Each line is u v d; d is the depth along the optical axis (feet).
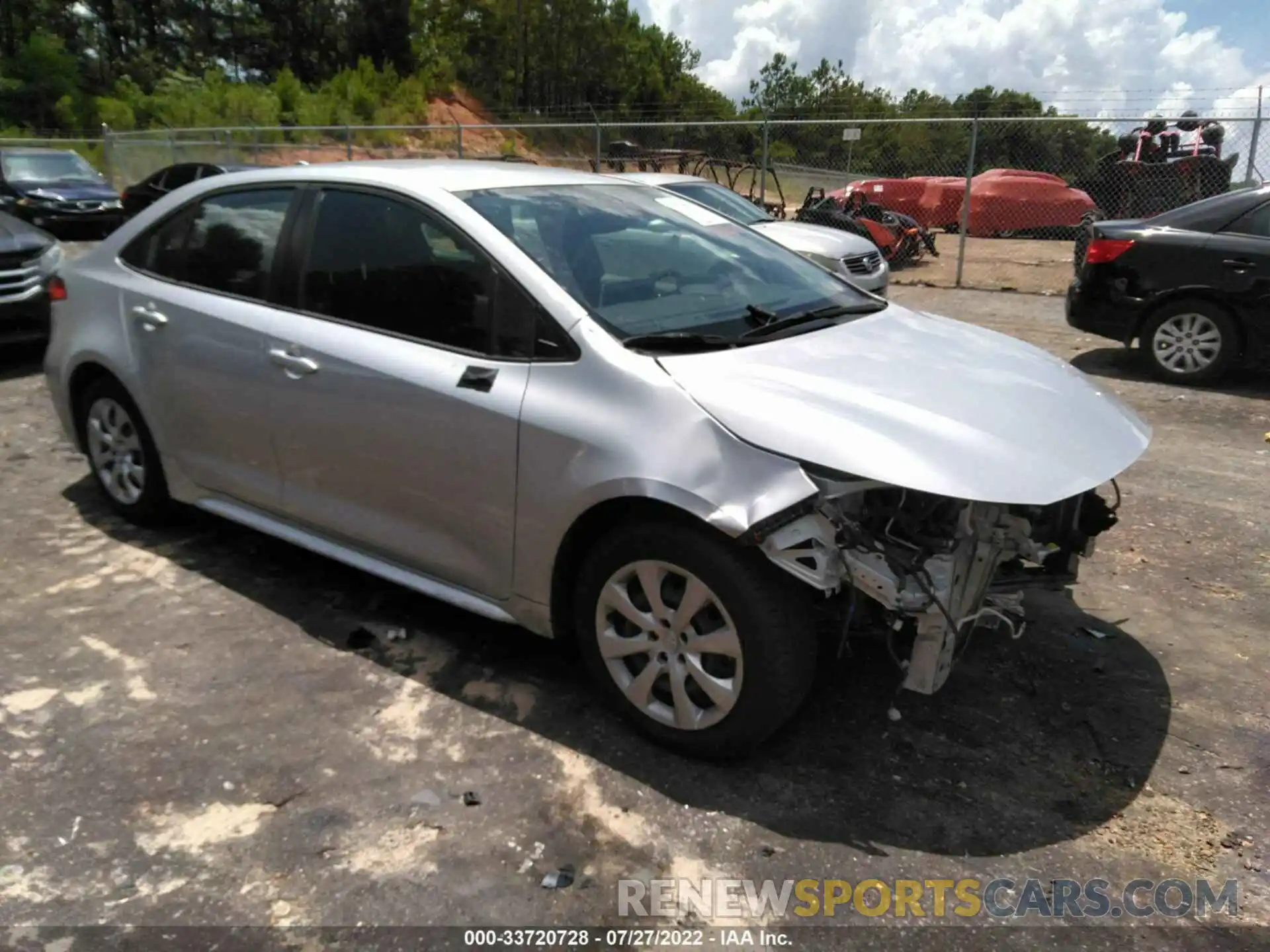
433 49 199.62
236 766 9.41
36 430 20.11
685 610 9.22
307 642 11.76
